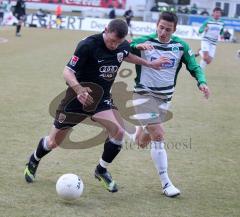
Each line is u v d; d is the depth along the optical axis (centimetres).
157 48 931
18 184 909
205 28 2642
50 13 6944
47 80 2147
